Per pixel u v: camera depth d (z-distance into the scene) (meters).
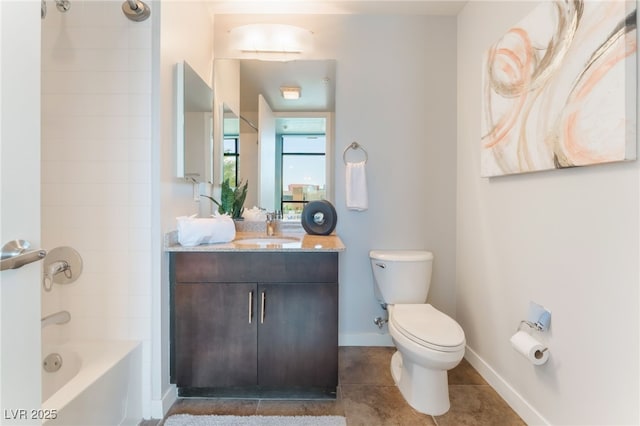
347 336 2.35
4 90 0.69
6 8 0.69
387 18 2.30
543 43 1.37
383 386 1.83
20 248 0.72
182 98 1.68
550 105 1.33
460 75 2.25
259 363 1.63
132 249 1.54
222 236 1.73
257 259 1.62
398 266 2.08
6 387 0.71
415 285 2.08
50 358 1.43
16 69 0.72
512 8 1.65
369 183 2.32
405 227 2.33
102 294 1.54
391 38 2.30
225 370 1.63
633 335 1.03
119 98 1.52
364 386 1.83
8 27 0.70
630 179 1.04
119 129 1.53
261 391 1.70
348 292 2.34
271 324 1.63
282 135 2.35
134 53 1.52
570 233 1.28
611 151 1.06
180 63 1.68
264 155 2.35
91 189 1.54
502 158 1.67
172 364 1.64
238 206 2.33
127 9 1.46
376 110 2.31
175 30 1.67
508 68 1.62
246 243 1.77
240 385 1.63
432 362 1.51
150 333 1.54
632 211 1.03
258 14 2.29
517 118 1.55
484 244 1.94
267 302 1.62
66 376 1.41
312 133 2.35
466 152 2.17
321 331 1.63
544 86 1.37
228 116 2.33
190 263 1.61
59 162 1.53
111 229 1.54
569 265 1.28
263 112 2.34
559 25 1.28
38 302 0.78
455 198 2.32
